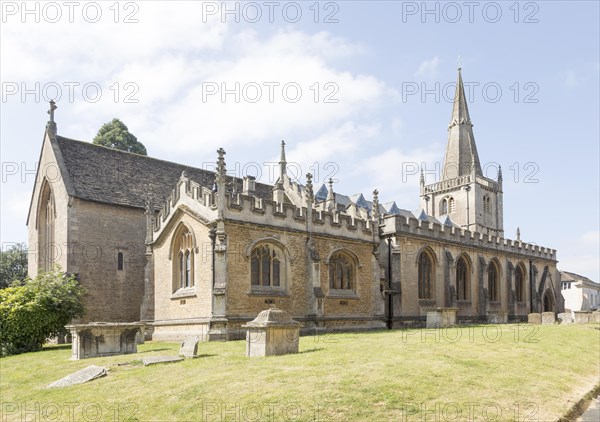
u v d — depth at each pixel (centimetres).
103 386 1561
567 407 1324
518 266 5875
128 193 3959
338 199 5278
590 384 1656
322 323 3319
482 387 1387
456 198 7200
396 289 4122
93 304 3597
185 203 3203
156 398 1386
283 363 1656
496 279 5444
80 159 3931
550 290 6359
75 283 3161
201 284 3002
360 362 1630
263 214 3159
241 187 4441
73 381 1655
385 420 1142
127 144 6378
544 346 2198
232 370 1591
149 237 3481
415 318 4253
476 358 1772
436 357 1739
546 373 1681
